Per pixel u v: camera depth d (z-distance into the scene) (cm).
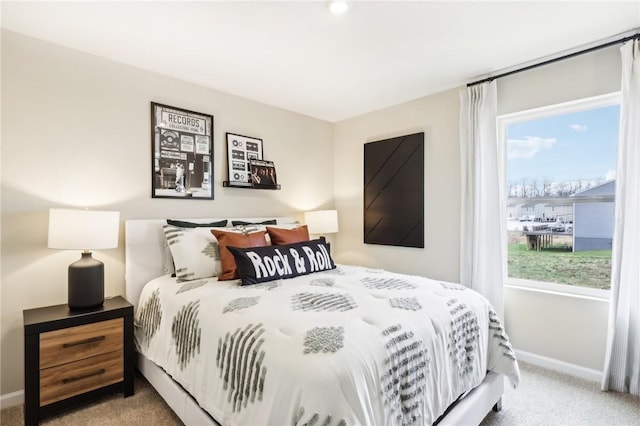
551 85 243
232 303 162
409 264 332
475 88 273
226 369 133
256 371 118
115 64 239
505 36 209
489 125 266
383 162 350
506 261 277
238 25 195
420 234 319
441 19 190
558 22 193
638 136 200
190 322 165
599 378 221
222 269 224
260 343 124
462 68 256
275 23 193
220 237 232
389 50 227
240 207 315
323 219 345
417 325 141
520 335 258
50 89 212
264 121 336
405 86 292
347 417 97
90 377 189
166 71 259
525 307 256
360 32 204
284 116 354
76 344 184
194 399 156
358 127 379
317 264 240
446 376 144
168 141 265
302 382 102
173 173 268
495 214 262
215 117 296
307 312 146
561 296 239
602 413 185
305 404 98
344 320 136
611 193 229
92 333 190
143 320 215
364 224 371
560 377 229
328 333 123
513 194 275
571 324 235
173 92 270
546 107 247
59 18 186
